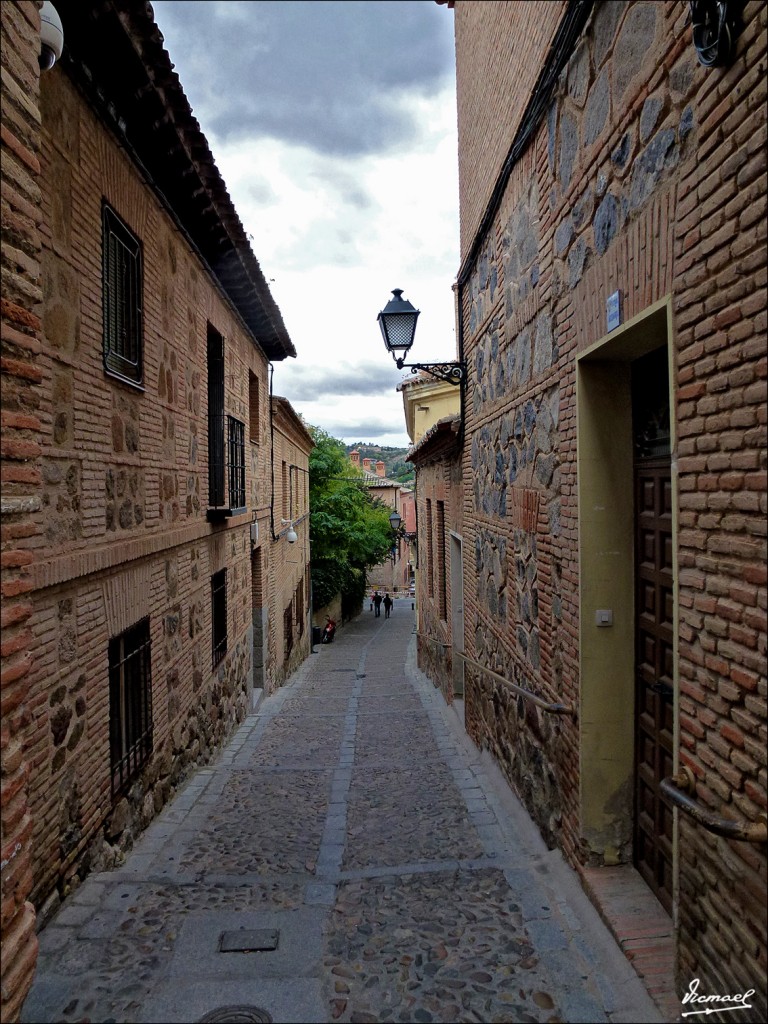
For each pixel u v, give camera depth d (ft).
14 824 8.09
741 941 7.80
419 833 17.02
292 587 57.52
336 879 13.96
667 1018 8.98
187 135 18.22
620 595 13.23
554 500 15.11
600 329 12.01
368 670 57.36
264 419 41.27
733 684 8.02
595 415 13.25
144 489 18.56
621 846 13.16
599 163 12.03
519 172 17.79
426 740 27.78
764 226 7.20
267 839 16.94
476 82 23.88
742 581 7.82
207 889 13.50
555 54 13.65
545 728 15.87
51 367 13.20
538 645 16.52
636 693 13.08
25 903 8.45
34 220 8.80
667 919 11.19
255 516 37.40
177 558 21.66
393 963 10.54
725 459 8.07
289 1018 9.18
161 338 20.18
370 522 103.04
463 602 29.07
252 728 32.24
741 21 7.51
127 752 17.17
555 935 11.36
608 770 13.19
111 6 13.20
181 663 21.99
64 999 9.65
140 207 18.39
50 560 12.82
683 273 8.96
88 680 14.57
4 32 8.11
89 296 15.03
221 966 10.47
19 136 8.45
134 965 10.53
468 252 24.72
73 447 14.15
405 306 26.45
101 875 14.35
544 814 15.89
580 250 13.12
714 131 8.15
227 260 25.64
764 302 7.24
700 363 8.59
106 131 15.99
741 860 7.81
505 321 19.77
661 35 9.59
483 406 23.50
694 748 8.96
